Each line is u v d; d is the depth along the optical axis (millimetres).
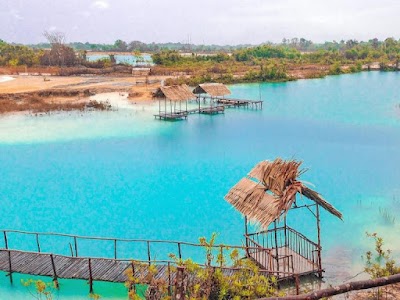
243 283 11414
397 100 52250
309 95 58562
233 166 27359
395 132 35875
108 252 16547
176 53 103875
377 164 27172
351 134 35531
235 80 73750
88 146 32594
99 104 48000
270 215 12898
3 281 14258
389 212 19500
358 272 14406
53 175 25984
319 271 13969
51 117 42906
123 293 13500
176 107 49688
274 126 39375
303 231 17766
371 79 77875
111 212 20422
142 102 51969
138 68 83500
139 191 23109
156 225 18875
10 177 25719
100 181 24828
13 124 39844
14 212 20625
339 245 16406
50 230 18672
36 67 88625
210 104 50156
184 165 27734
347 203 20734
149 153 30594
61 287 13844
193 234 17938
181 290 10227
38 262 14961
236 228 18391
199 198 21953
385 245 16359
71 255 15914
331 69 88438
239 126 39625
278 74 76375
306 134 35875
